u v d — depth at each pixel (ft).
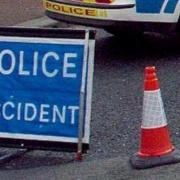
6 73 31.65
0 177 30.17
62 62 30.89
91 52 30.60
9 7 64.95
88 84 30.73
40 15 61.16
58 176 29.63
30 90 31.37
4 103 31.73
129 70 45.34
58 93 31.04
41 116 31.32
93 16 45.11
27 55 31.32
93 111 37.63
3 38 31.53
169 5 45.88
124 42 52.13
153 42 51.72
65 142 31.14
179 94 39.63
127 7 44.80
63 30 30.76
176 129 34.30
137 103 38.78
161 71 44.55
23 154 32.50
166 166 29.01
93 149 32.55
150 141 29.22
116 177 28.81
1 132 31.83
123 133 34.42
